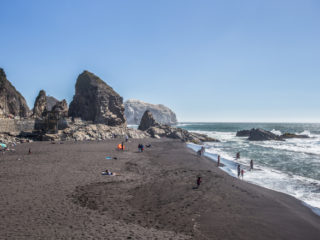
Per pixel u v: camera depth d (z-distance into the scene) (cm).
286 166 3653
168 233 1203
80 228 1213
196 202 1728
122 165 3138
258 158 4488
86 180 2236
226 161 4072
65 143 5878
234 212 1561
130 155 4200
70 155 3847
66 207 1519
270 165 3738
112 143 6306
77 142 6244
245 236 1214
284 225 1390
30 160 3259
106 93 10275
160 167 3138
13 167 2734
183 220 1388
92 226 1247
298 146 6912
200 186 2178
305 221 1471
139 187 2080
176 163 3531
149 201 1719
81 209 1497
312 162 4034
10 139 5775
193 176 2619
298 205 1805
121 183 2189
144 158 3900
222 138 10388
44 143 5759
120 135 8219
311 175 3000
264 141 8762
